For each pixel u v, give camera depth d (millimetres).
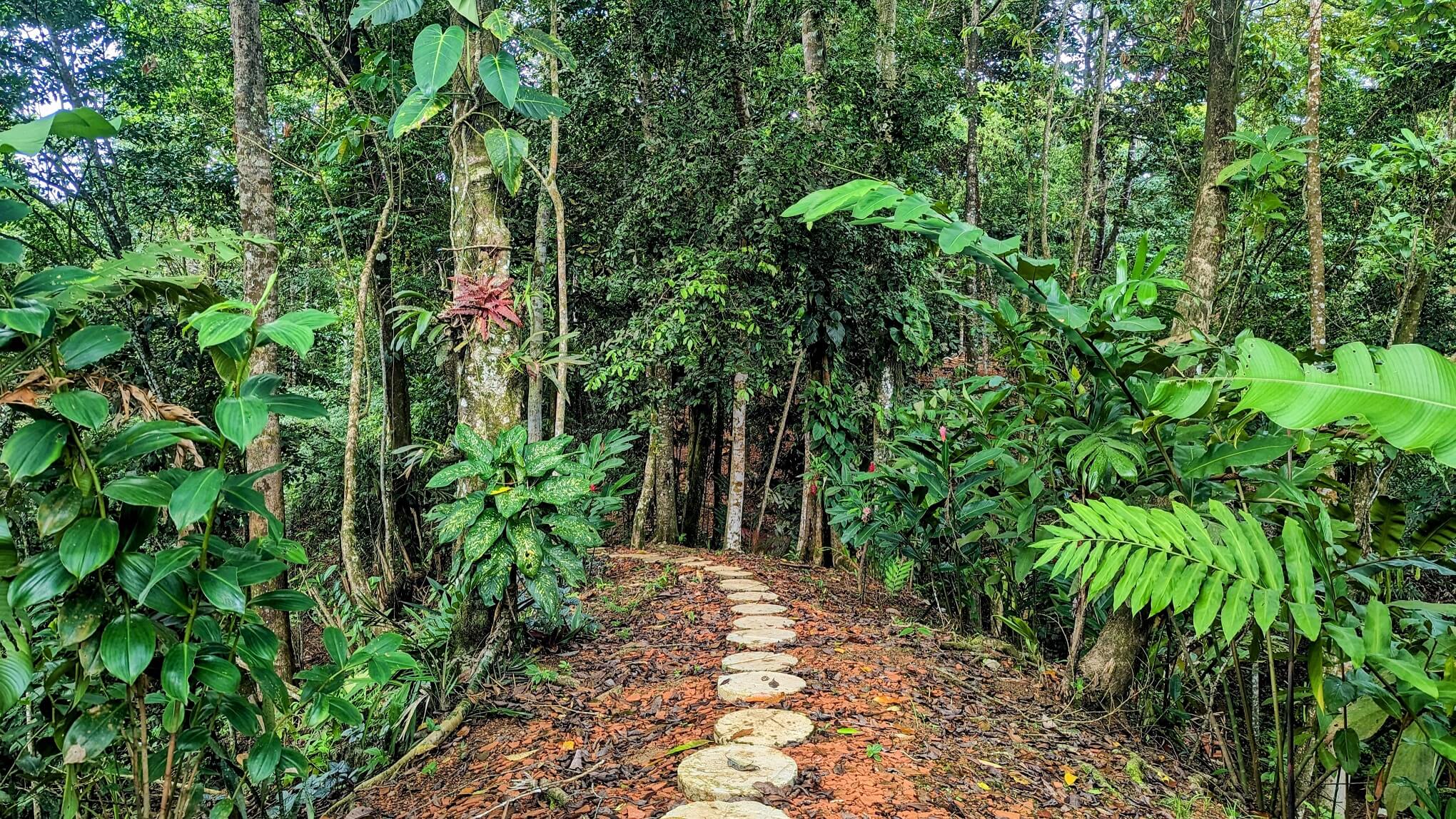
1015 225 12805
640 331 6824
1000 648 4047
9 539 1601
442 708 3254
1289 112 6926
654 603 5254
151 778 1767
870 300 7309
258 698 2186
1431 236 4949
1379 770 2705
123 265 1824
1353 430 2967
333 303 9445
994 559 4289
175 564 1575
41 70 8234
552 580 3504
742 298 6574
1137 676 3438
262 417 1657
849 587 6395
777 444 8672
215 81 9375
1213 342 2980
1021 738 3010
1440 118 6242
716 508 10648
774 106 6445
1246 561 2242
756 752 2609
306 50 8609
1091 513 2516
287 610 1894
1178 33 8523
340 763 3004
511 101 3145
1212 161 4660
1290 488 2770
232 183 8906
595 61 6934
